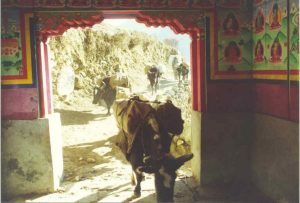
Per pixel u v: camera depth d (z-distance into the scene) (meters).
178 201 5.85
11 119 6.11
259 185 6.17
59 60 18.86
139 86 26.06
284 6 5.24
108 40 24.77
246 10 6.41
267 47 5.82
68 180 7.05
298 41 4.84
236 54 6.43
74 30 21.77
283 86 5.31
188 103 11.22
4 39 6.01
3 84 6.05
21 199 6.03
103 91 14.95
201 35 6.36
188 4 6.29
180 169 7.56
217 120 6.40
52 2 6.08
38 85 6.15
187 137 8.16
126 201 5.88
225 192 6.20
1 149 6.07
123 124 5.82
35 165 6.20
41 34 6.19
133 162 5.56
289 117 5.14
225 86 6.44
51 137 6.24
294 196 4.95
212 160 6.44
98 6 6.16
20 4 6.02
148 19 6.58
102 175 7.35
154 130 5.15
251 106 6.49
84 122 13.27
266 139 5.86
